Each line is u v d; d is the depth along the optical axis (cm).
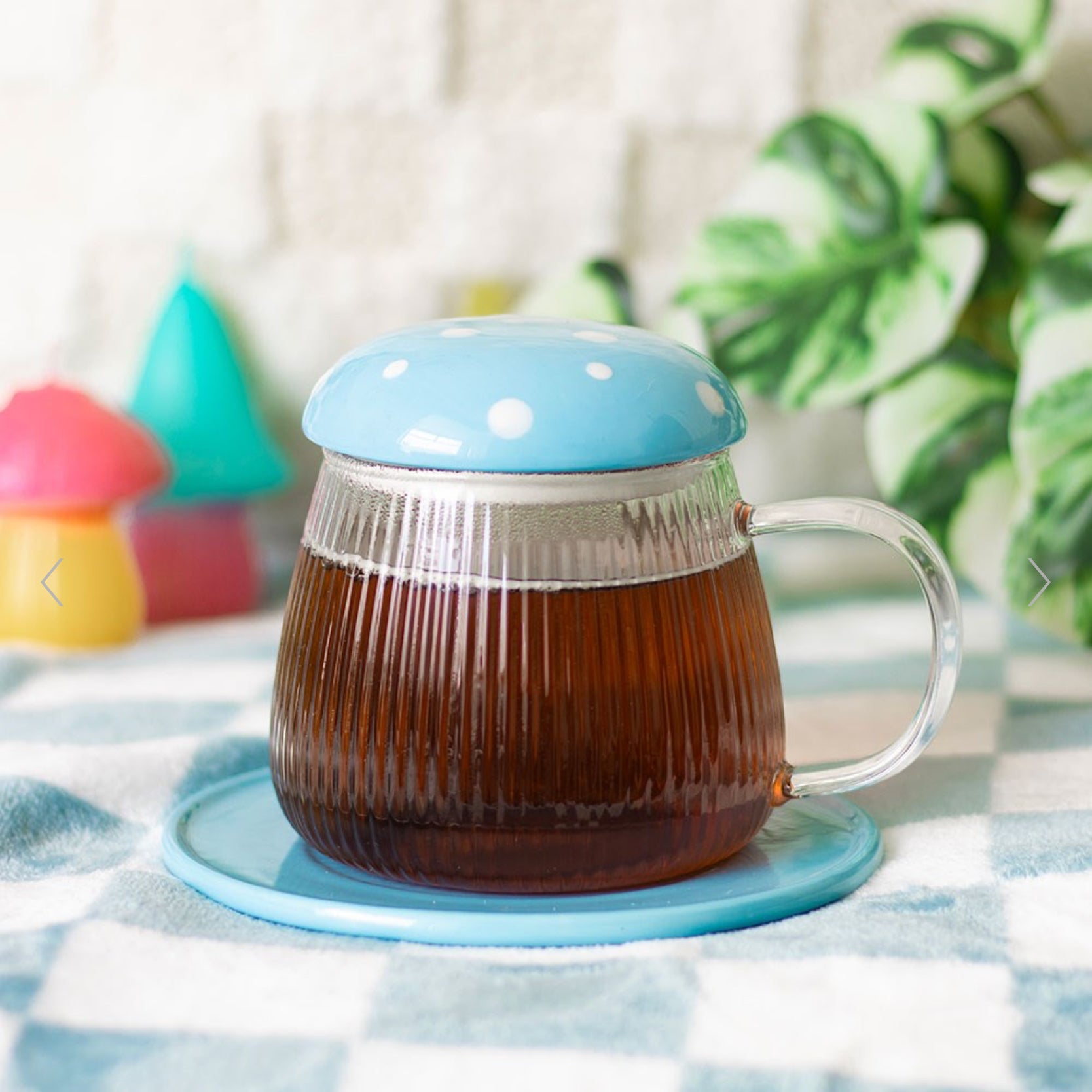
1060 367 69
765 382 76
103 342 84
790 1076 42
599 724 47
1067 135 84
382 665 47
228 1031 44
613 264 81
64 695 66
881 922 48
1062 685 67
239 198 83
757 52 85
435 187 85
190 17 81
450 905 48
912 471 75
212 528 77
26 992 45
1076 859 51
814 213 78
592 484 47
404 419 47
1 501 70
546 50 84
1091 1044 43
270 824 53
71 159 83
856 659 71
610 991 45
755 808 49
